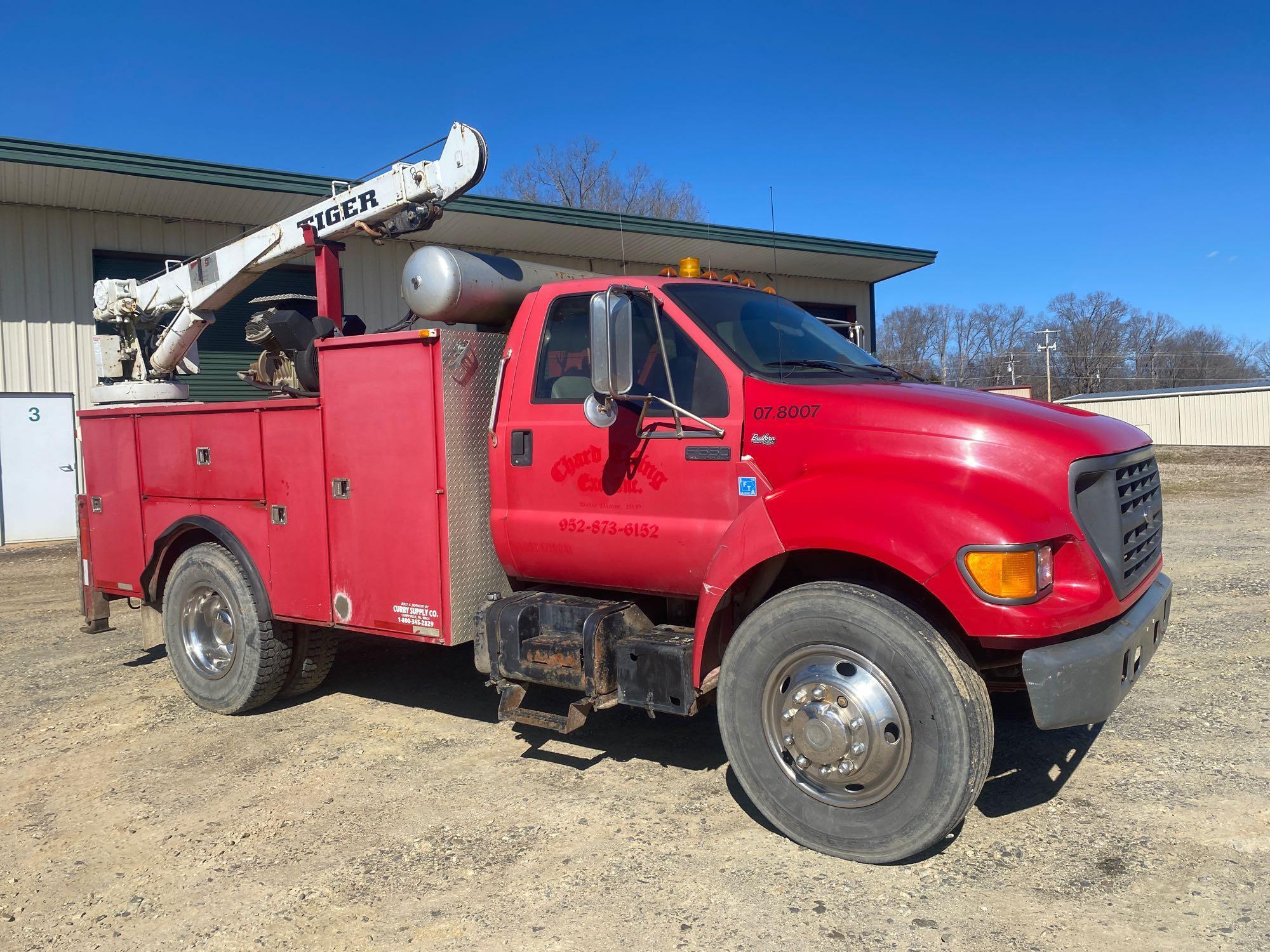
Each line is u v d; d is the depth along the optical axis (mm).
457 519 4629
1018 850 3559
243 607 5516
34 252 14305
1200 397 33000
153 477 6164
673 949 2998
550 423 4438
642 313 4328
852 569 3840
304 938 3172
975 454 3453
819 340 4680
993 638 3246
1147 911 3084
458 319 4805
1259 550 10297
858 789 3502
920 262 21641
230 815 4211
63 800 4469
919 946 2945
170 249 15391
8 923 3369
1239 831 3617
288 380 5832
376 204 5859
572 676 4215
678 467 4051
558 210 16797
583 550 4367
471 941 3104
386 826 4023
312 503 5152
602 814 4066
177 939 3205
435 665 6770
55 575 11734
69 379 14641
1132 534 3793
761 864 3545
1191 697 5262
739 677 3725
